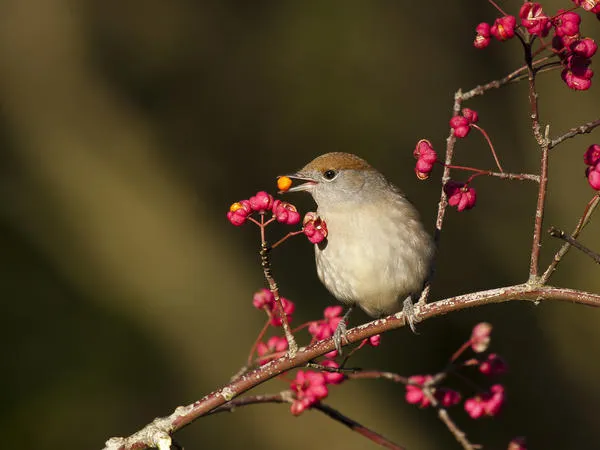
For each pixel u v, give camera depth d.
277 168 13.67
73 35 14.39
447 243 13.34
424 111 13.93
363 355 12.80
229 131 13.99
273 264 13.55
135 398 12.03
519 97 14.38
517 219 13.70
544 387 12.78
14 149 13.84
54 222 13.46
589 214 4.57
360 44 14.04
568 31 4.61
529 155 14.14
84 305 12.74
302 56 14.02
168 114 14.21
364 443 12.39
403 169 13.52
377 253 6.57
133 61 14.37
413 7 14.41
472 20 14.50
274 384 12.78
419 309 5.16
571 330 13.15
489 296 4.96
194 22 14.35
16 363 11.79
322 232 5.43
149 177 14.02
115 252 13.43
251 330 13.22
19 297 12.45
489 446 12.38
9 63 14.27
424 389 6.07
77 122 14.19
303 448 12.24
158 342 12.71
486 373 6.11
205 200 13.93
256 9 14.38
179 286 13.31
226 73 14.13
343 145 13.52
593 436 12.50
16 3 14.44
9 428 11.13
